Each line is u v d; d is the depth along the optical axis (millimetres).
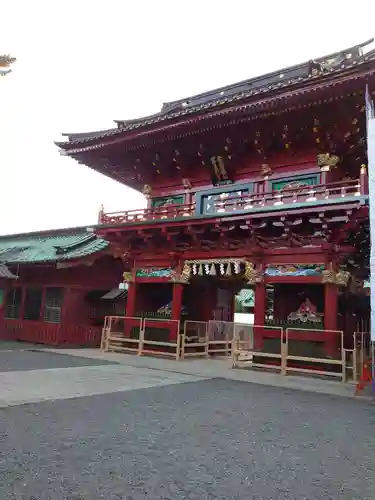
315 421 7812
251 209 15500
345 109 14820
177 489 4355
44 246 27609
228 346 22094
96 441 5797
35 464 4793
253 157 18625
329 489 4555
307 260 15586
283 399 10000
